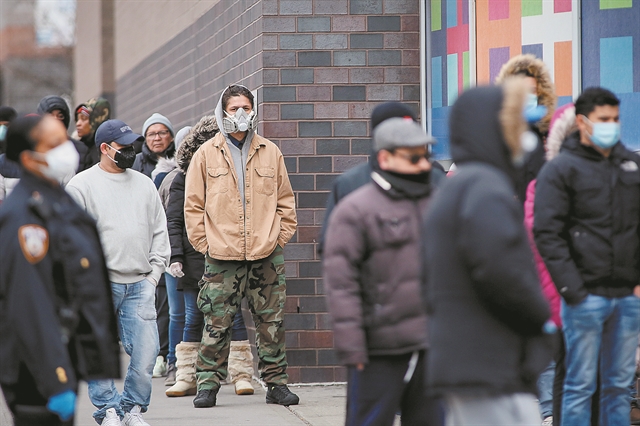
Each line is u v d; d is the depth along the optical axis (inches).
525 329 394.6
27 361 449.4
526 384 398.3
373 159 529.3
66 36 4158.5
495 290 382.6
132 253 693.9
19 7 4507.9
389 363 488.4
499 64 833.5
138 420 706.2
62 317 466.0
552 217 561.0
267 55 893.2
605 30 784.3
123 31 1716.3
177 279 919.0
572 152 566.6
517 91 398.6
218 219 797.2
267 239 796.6
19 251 451.8
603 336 572.7
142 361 699.4
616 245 559.2
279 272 812.0
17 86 4515.3
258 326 813.9
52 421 462.6
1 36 4488.2
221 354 813.2
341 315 479.2
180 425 733.9
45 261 457.7
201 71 1137.4
